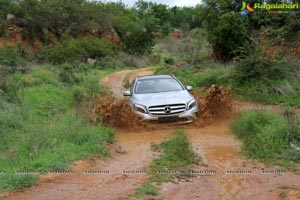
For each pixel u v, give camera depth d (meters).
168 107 11.09
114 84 24.55
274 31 23.58
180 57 40.78
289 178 6.62
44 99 14.75
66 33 44.44
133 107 11.30
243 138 9.47
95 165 7.72
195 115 11.38
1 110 11.84
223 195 5.95
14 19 41.66
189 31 83.25
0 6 42.88
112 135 10.28
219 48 27.23
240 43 25.86
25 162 7.72
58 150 8.34
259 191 6.07
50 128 9.98
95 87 18.62
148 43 56.19
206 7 27.97
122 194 5.99
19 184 6.41
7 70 21.80
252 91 16.45
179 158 7.95
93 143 9.05
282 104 14.62
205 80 19.78
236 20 25.70
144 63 47.12
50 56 37.72
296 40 22.75
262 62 18.03
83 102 13.78
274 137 8.70
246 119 10.34
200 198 5.82
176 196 5.91
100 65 40.22
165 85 12.53
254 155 7.99
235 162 7.71
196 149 8.80
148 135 10.41
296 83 16.91
